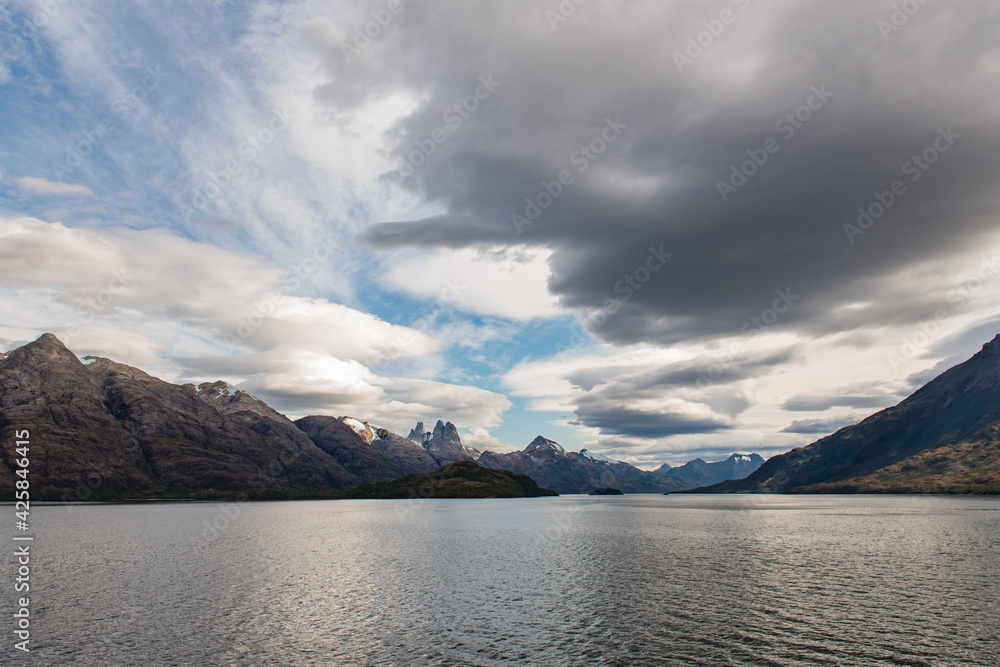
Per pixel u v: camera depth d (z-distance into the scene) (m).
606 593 64.00
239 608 57.72
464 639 46.72
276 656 42.84
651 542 118.75
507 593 64.56
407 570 81.69
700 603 58.72
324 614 55.19
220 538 129.75
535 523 179.88
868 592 63.22
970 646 43.97
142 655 43.12
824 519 185.62
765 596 61.66
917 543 108.12
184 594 64.56
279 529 155.88
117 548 109.38
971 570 76.62
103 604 59.47
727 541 119.69
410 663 41.25
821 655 42.31
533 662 41.34
